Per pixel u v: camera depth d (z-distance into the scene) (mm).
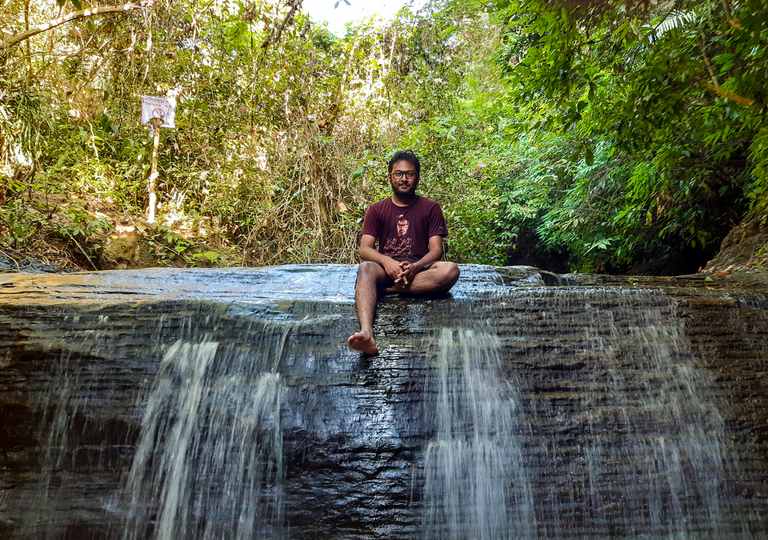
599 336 2895
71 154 6246
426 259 3145
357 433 2490
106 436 2627
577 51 3064
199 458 2549
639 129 3139
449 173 7629
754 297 3146
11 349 2797
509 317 2959
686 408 2668
